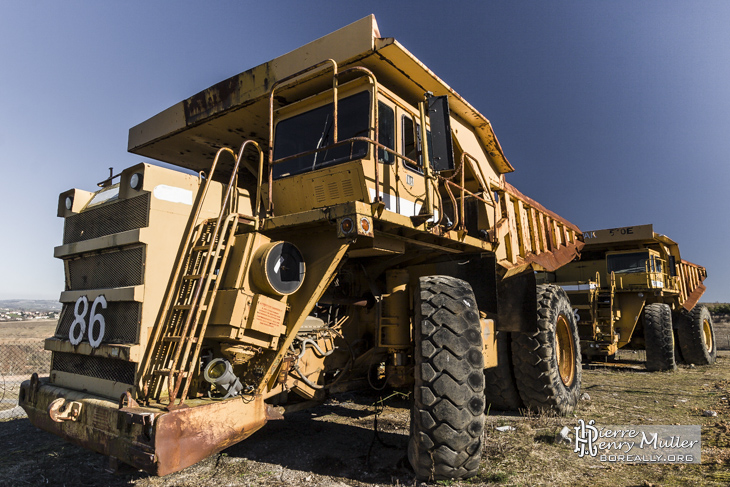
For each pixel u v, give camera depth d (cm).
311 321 450
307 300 335
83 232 381
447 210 495
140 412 265
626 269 1141
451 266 478
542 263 630
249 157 536
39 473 362
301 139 416
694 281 1469
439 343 335
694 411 562
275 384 353
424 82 411
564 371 600
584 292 1027
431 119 376
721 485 321
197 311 300
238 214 336
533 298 491
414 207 401
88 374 343
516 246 570
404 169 396
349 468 366
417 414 329
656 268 1139
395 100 401
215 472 359
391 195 373
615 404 606
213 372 311
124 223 339
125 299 314
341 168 361
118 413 279
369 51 358
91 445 295
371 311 477
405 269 438
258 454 401
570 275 1229
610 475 347
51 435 475
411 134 420
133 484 339
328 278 338
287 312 343
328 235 345
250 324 312
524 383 533
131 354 296
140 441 264
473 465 329
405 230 369
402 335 408
